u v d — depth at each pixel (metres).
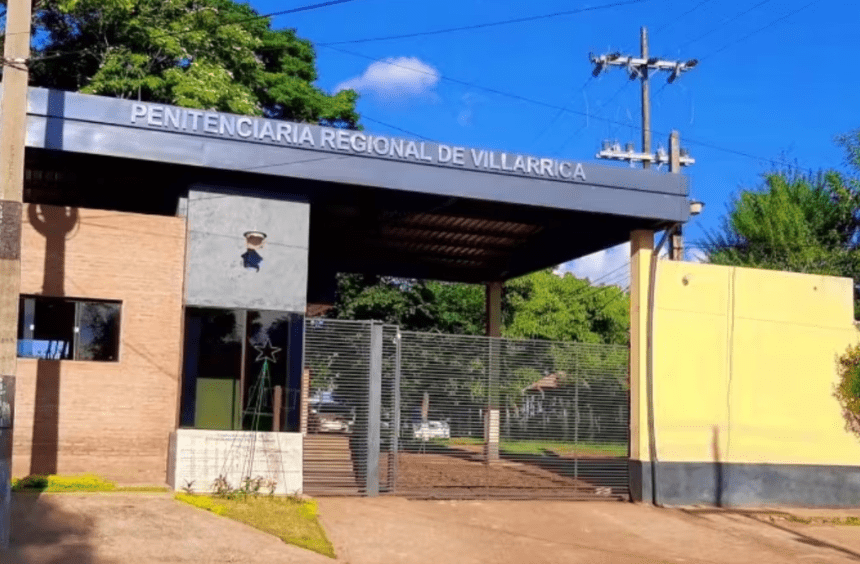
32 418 15.38
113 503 14.31
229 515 14.57
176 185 17.66
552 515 17.14
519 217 19.80
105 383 15.87
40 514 13.44
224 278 16.61
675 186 19.03
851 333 20.64
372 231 22.30
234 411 16.45
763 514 18.70
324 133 16.89
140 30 27.88
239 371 16.55
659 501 18.78
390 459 17.62
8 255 12.36
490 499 17.84
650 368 19.06
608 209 18.59
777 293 20.20
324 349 17.34
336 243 23.78
